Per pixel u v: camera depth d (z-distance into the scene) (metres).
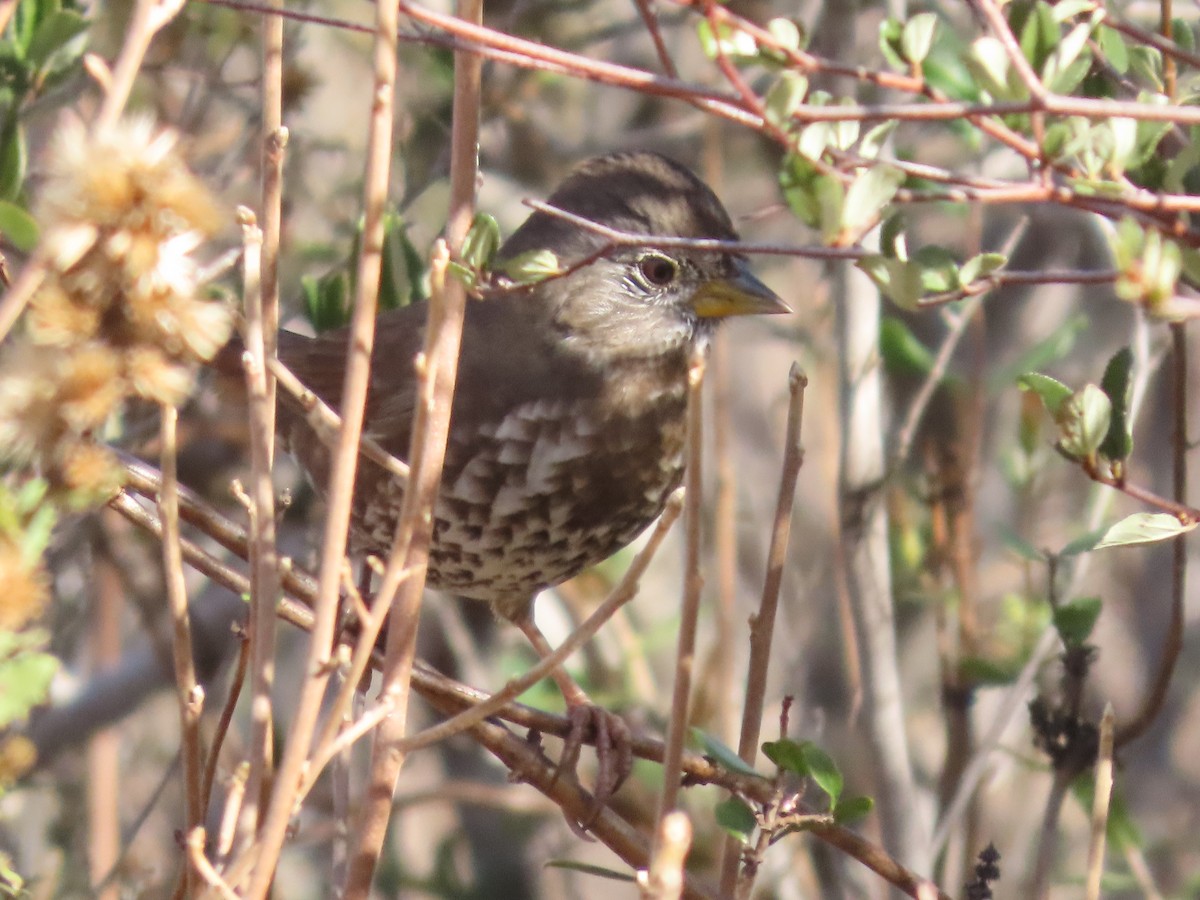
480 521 9.20
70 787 11.94
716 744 6.70
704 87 5.58
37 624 10.10
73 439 4.84
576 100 13.95
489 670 12.94
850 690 10.21
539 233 9.48
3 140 7.83
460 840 13.48
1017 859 11.42
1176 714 13.66
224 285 8.90
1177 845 12.31
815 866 11.66
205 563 6.99
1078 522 12.04
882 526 9.48
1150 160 6.50
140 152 4.66
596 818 7.35
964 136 9.44
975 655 10.36
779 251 5.55
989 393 11.34
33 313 4.73
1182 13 9.50
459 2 6.02
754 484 14.16
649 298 9.29
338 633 8.01
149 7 4.95
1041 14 5.67
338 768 7.53
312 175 13.52
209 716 11.31
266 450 5.57
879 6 11.71
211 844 9.54
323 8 13.15
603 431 9.21
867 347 9.61
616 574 12.61
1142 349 8.76
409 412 9.13
